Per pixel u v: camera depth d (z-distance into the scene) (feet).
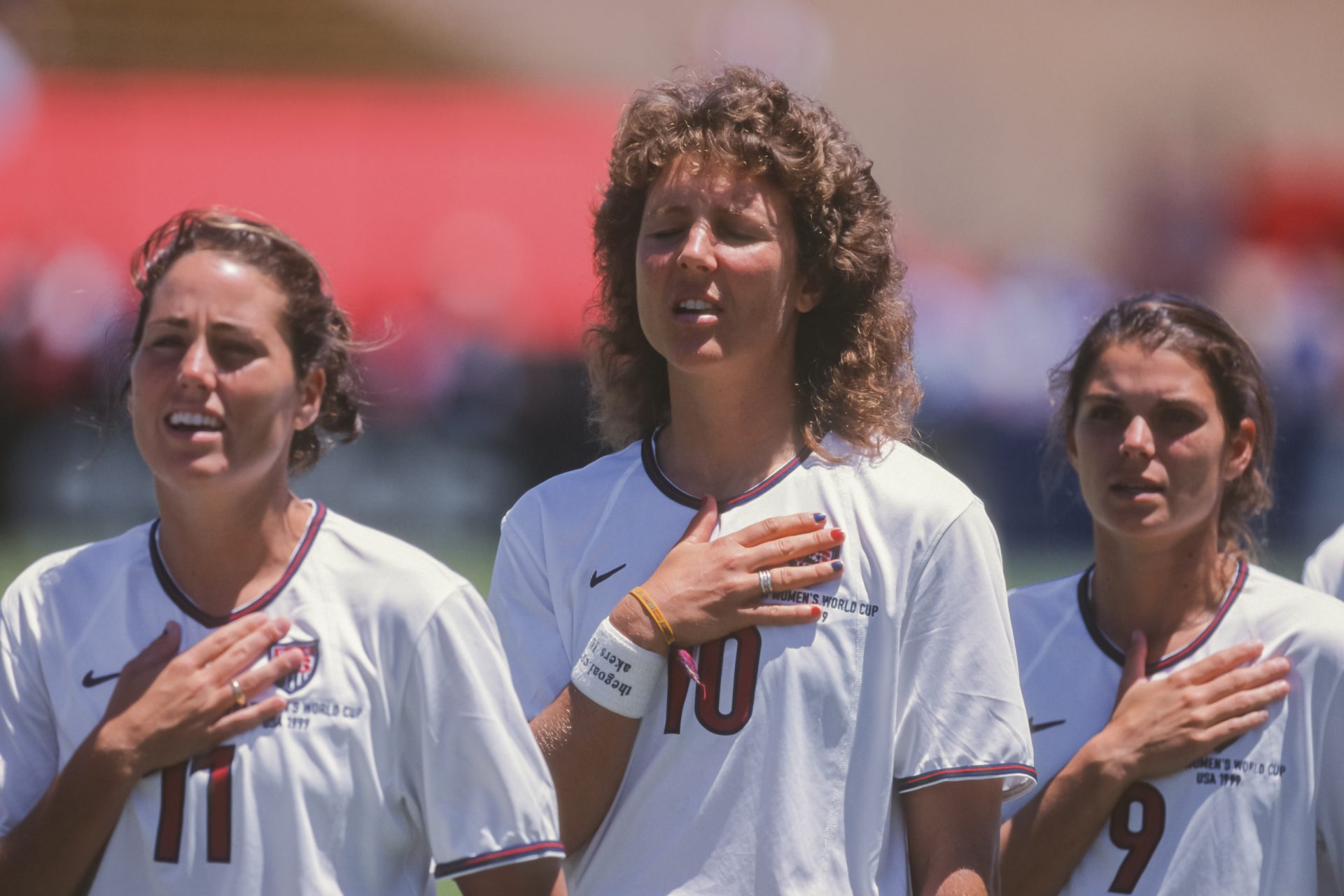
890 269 36.01
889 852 32.32
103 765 28.96
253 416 30.12
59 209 160.86
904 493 33.19
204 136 169.58
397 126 172.04
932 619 32.48
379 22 233.14
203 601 30.94
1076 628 39.63
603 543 34.50
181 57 222.69
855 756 31.99
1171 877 35.76
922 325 155.33
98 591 31.30
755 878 31.37
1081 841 36.32
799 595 32.58
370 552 31.04
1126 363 38.83
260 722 29.55
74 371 150.10
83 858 29.25
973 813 32.07
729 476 34.68
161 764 29.30
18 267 152.46
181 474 29.68
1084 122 283.18
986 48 294.05
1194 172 240.94
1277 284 188.85
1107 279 204.85
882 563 32.60
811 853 31.37
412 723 30.25
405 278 157.17
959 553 32.68
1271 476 47.47
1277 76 298.15
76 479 151.64
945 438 154.51
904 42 287.69
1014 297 166.81
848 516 33.30
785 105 34.32
